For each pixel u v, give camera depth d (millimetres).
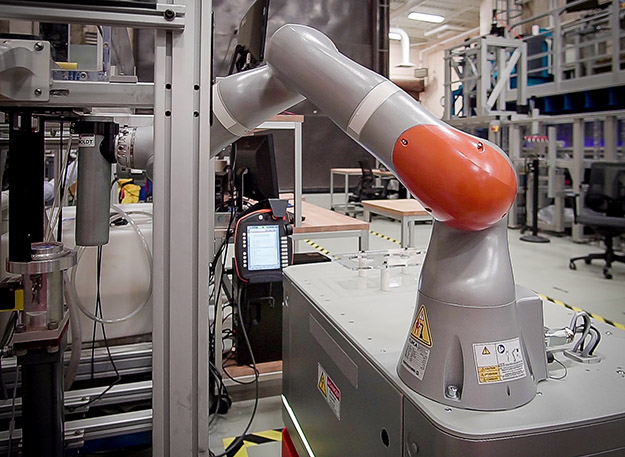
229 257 2611
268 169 1857
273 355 2004
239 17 6207
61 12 651
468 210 582
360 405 807
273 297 1960
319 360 1020
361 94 669
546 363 686
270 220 1760
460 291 616
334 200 8125
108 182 909
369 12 7277
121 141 896
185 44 708
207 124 724
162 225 731
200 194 734
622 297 3279
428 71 11953
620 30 5258
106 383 1551
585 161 5016
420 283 675
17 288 875
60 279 910
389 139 631
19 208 837
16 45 740
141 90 811
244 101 854
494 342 610
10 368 1406
